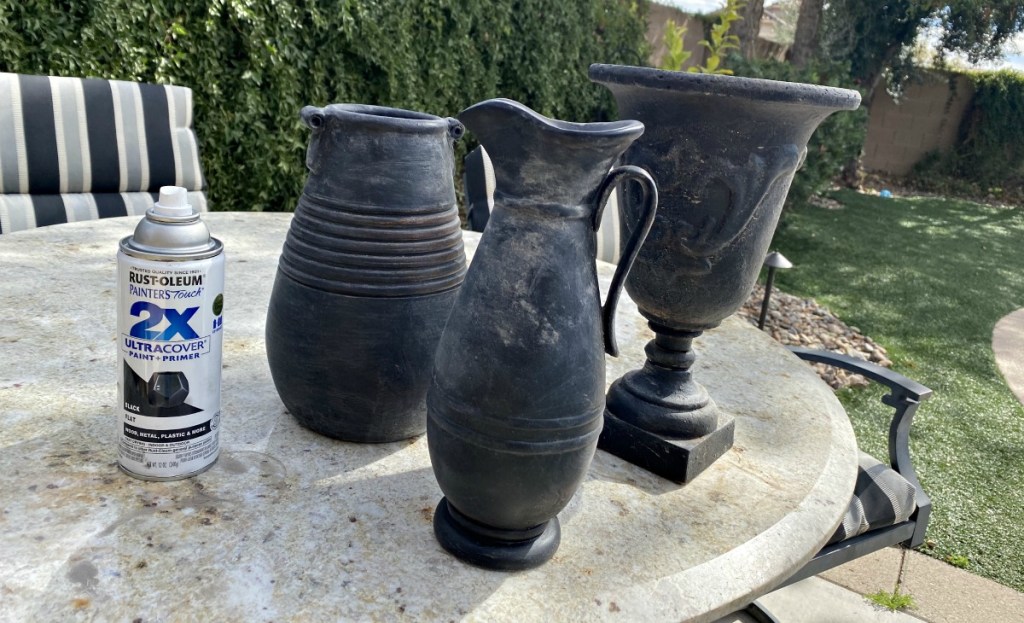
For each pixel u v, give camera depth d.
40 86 2.39
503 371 0.81
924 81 10.78
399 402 1.11
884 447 3.39
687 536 1.03
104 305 1.61
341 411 1.11
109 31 3.19
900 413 1.86
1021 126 11.07
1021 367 4.64
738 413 1.46
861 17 9.30
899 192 11.08
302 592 0.84
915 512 1.79
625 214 1.12
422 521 1.00
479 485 0.85
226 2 3.53
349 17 4.00
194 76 3.57
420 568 0.90
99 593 0.81
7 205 2.36
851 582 2.44
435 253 1.06
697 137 1.01
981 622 2.30
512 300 0.82
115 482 1.01
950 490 3.10
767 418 1.45
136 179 2.61
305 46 3.97
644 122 1.05
